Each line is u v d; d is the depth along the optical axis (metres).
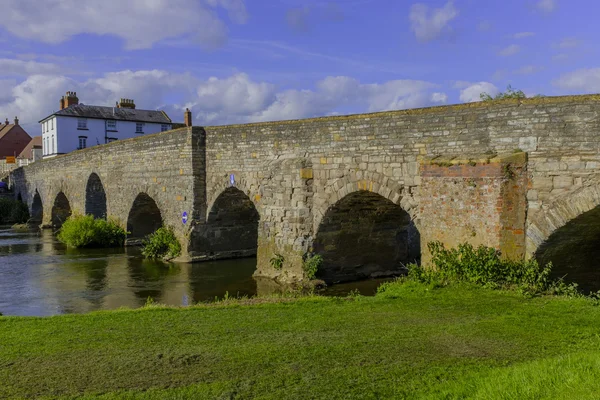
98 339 8.90
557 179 11.32
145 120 52.88
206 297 16.20
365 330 8.97
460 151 13.04
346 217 17.31
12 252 26.78
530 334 8.27
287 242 17.47
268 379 6.82
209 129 21.69
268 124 18.64
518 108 11.89
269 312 10.66
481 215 11.78
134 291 17.36
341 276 17.53
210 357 7.75
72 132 49.03
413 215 14.12
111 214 29.97
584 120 10.99
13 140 75.31
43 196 43.34
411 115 14.10
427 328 8.91
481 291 11.15
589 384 5.67
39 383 6.90
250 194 19.45
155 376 7.06
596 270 13.18
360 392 6.30
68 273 20.77
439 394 6.00
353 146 15.67
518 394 5.67
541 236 11.42
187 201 22.25
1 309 15.13
